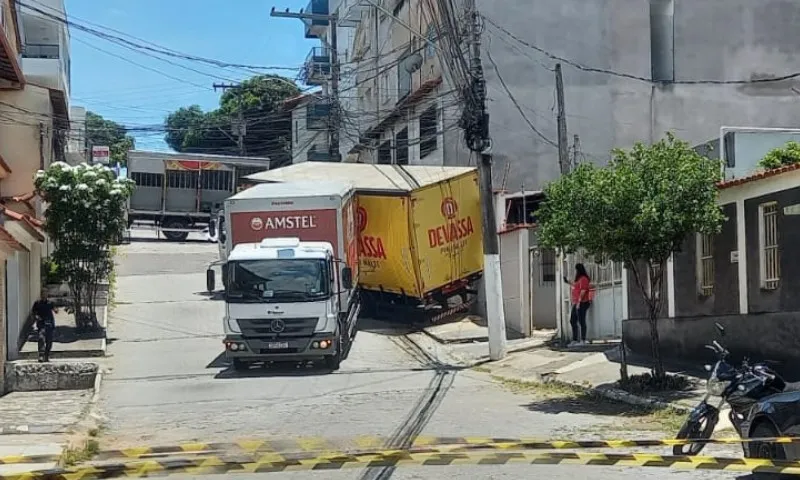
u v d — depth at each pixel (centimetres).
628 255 1413
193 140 5881
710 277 1619
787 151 2028
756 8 3347
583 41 3222
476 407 1412
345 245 2192
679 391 1414
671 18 3291
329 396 1588
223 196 4597
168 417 1422
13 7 2491
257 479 907
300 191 2183
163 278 3491
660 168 1385
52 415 1433
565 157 2555
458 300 2720
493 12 3170
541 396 1532
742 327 1495
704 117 3300
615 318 2116
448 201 2605
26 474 687
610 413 1334
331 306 1922
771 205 1434
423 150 3450
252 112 5819
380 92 4278
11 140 2764
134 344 2328
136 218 4484
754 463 695
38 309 2050
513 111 3156
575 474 895
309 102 4834
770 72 3341
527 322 2377
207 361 2088
